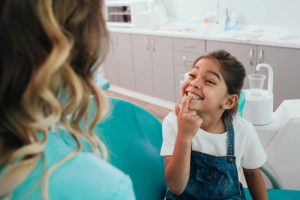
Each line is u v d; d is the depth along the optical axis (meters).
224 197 0.96
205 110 0.92
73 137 0.47
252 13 3.02
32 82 0.36
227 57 0.94
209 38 2.73
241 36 2.63
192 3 3.43
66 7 0.39
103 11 0.43
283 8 2.82
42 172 0.38
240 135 0.99
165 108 3.47
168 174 0.89
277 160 1.29
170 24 3.57
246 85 2.57
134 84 3.68
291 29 2.79
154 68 3.35
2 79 0.37
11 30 0.36
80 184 0.40
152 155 0.99
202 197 0.96
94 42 0.43
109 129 0.86
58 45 0.37
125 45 3.58
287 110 1.32
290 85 2.40
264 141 1.32
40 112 0.38
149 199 0.94
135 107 0.94
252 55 2.51
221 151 0.98
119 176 0.43
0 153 0.37
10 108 0.38
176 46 3.03
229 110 0.99
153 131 0.99
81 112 0.46
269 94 1.37
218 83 0.90
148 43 3.29
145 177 0.95
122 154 0.89
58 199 0.38
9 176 0.36
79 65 0.44
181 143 0.87
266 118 1.33
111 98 0.89
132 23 3.48
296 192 1.11
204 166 0.97
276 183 1.21
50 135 0.43
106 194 0.41
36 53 0.37
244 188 1.18
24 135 0.37
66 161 0.41
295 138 1.24
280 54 2.37
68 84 0.40
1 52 0.37
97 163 0.43
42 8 0.36
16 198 0.37
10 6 0.36
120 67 3.77
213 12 3.28
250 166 1.03
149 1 3.46
